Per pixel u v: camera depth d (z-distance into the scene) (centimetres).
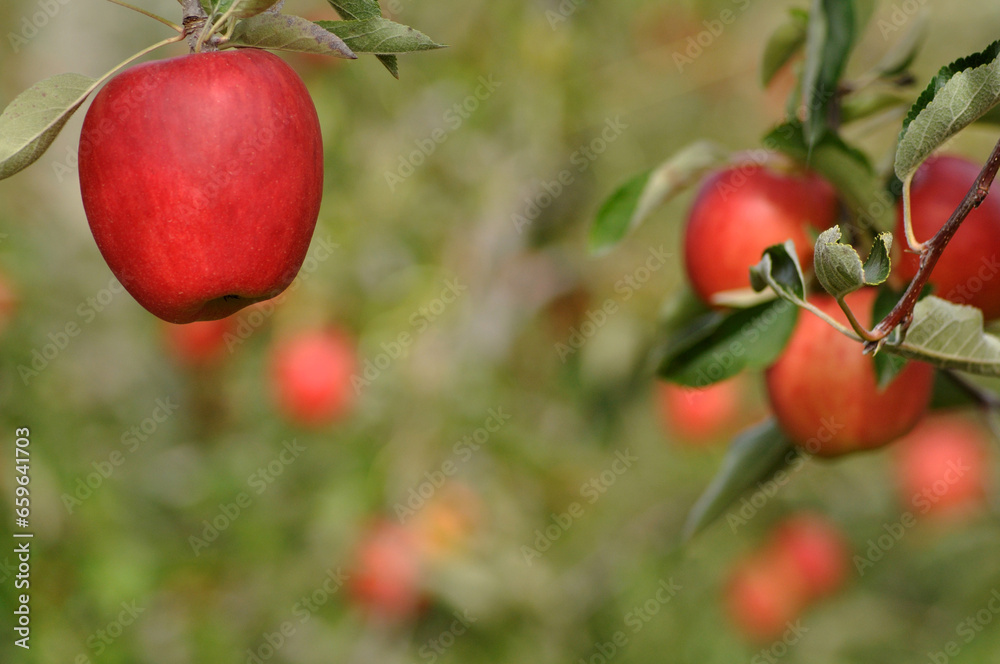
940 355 192
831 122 204
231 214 191
